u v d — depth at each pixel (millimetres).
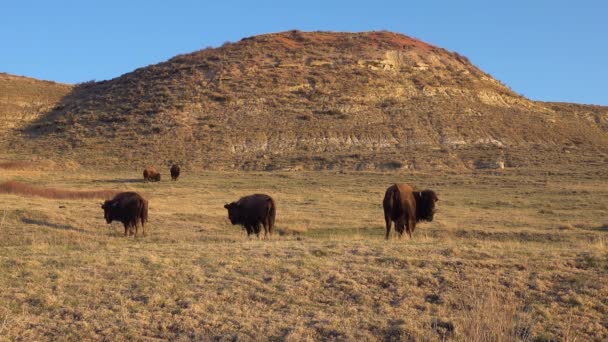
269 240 19672
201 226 25781
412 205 20516
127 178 53531
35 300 12180
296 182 50312
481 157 63500
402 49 103188
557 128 79938
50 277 13531
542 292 12258
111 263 14516
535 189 43781
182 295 12438
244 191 43406
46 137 77938
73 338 10633
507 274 13156
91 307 11922
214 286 12906
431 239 19031
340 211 32750
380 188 45969
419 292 12406
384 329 10742
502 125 78000
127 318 11328
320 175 55656
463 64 106250
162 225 25688
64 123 82375
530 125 79188
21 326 10969
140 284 12992
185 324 11070
